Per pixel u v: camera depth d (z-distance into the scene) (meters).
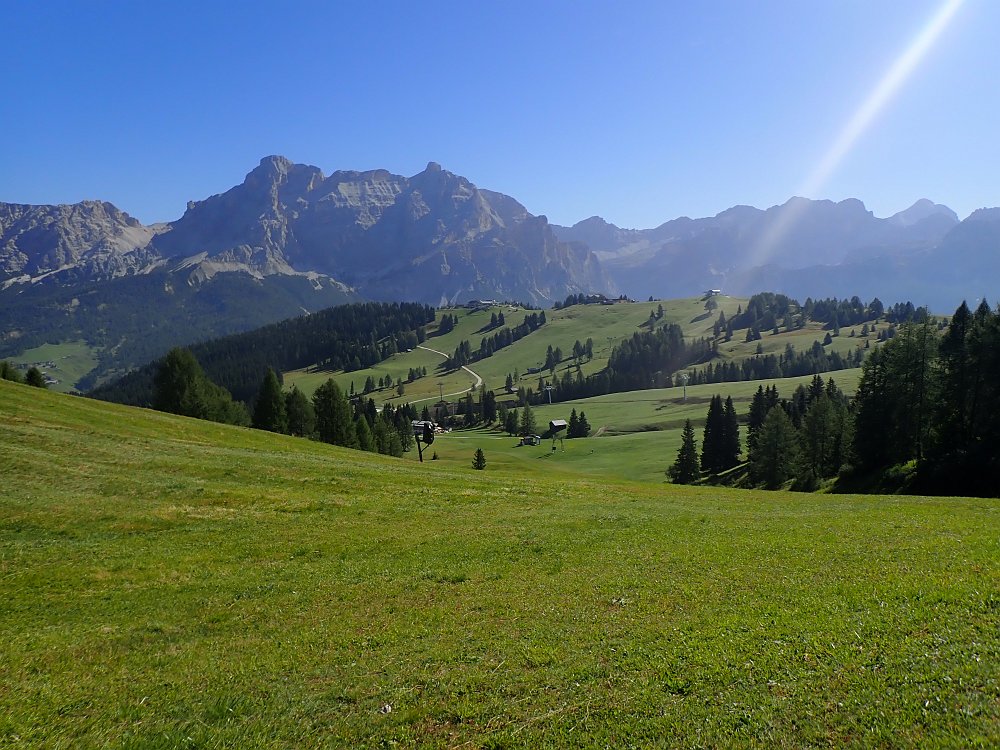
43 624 18.05
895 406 70.38
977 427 62.59
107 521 28.69
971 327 65.88
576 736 10.20
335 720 11.62
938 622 12.82
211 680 13.81
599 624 15.73
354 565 24.20
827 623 13.72
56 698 12.79
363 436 129.00
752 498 44.81
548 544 26.36
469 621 17.06
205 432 61.53
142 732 11.31
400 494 39.72
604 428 197.25
